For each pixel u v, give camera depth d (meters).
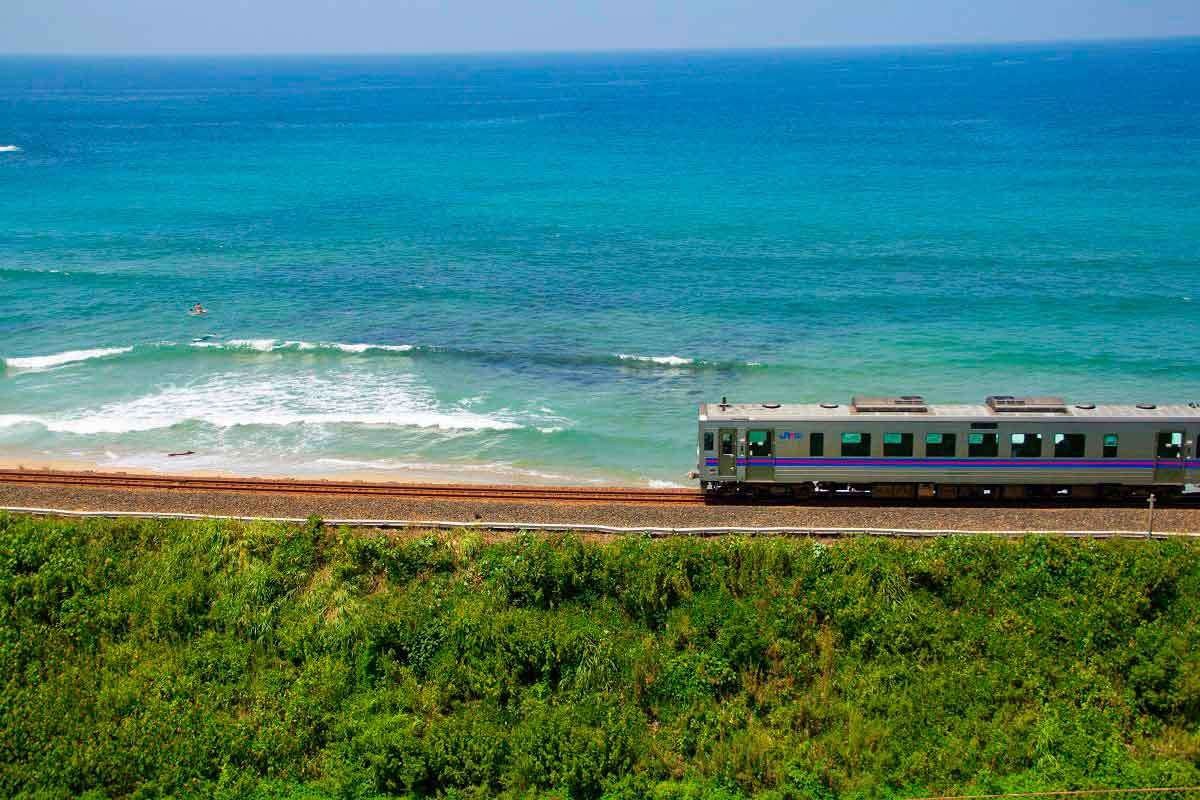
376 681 23.42
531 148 134.38
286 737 21.84
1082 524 27.30
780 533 26.94
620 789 20.50
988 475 29.28
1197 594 23.38
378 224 82.75
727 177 104.94
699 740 21.59
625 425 42.28
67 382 47.91
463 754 21.08
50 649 24.02
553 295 61.97
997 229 75.50
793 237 75.00
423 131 161.00
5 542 26.61
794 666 22.91
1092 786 19.81
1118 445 28.80
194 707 22.50
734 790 20.55
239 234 79.38
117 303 61.03
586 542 26.53
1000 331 52.94
